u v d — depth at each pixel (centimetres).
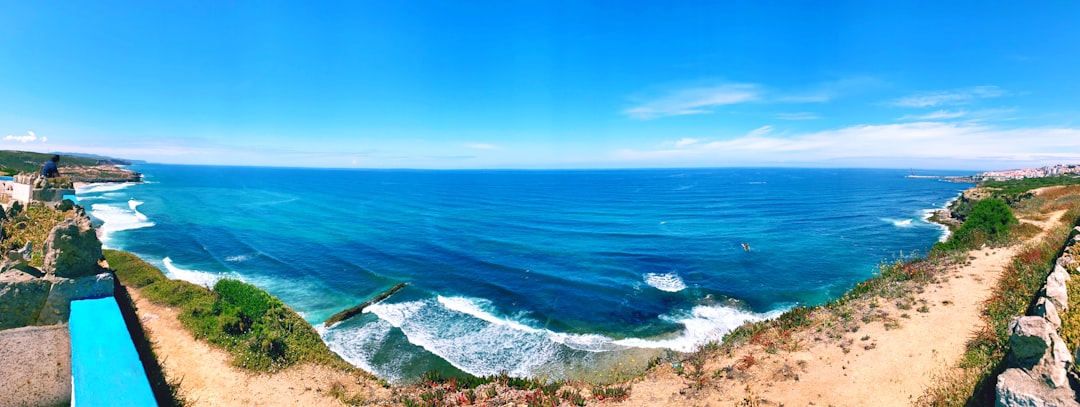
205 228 5584
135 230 5153
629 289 3306
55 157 2623
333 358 1955
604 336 2455
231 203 8906
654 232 5731
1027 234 2767
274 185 15850
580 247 4794
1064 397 773
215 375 1600
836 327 1714
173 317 2020
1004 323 1394
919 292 1908
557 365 2112
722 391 1362
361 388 1683
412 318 2678
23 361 1266
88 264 1577
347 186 15988
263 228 5781
